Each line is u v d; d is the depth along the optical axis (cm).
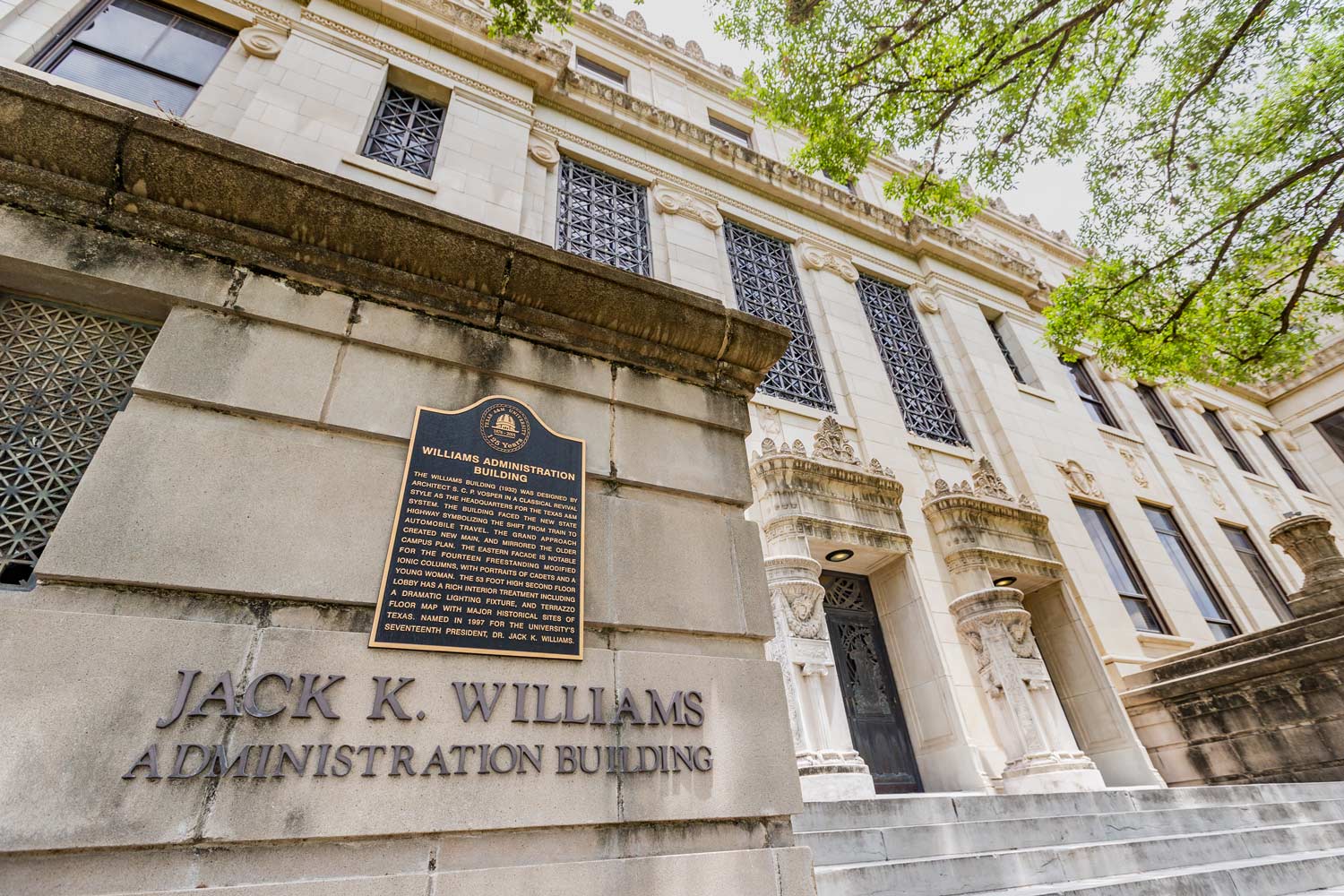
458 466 344
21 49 735
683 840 298
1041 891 413
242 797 237
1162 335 1152
